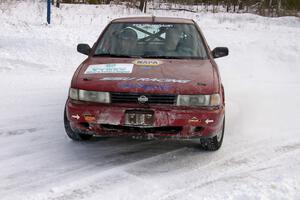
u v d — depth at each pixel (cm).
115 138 502
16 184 371
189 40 519
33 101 659
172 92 396
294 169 414
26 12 1858
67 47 1086
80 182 378
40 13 1834
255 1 3347
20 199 344
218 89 418
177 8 2830
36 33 1280
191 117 395
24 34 1241
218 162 432
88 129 413
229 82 841
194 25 557
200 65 465
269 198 346
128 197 351
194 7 2998
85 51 533
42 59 966
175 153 457
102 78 416
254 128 552
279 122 582
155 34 525
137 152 458
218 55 538
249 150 470
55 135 507
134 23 548
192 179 388
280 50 1112
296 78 908
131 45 506
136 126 398
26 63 923
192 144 487
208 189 366
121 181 382
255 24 2084
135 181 382
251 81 859
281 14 2789
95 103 404
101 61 469
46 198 346
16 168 406
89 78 420
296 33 1666
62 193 356
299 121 589
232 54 1115
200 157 446
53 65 931
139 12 2472
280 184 373
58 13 1983
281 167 420
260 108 652
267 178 389
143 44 507
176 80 411
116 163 425
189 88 401
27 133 511
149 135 404
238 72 946
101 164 421
